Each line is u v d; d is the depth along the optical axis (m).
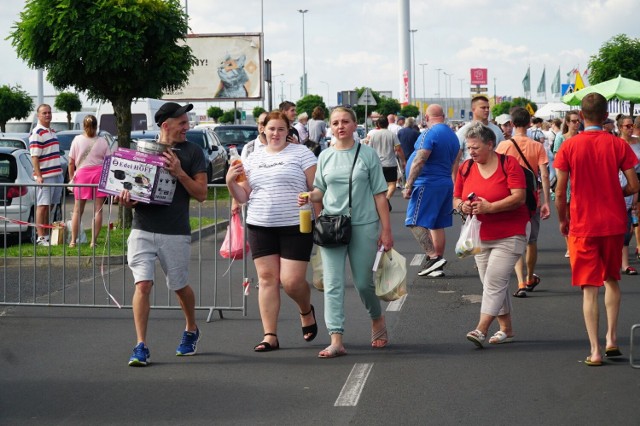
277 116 8.57
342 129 8.38
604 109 8.02
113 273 13.40
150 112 36.44
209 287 12.45
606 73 43.75
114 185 8.01
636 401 6.82
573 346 8.69
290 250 8.55
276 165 8.51
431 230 12.97
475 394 7.07
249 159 8.67
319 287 8.86
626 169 7.92
